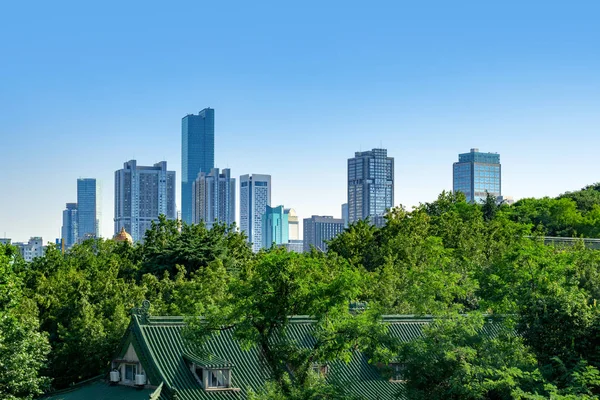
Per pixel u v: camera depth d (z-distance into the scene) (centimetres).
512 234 8962
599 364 3972
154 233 9938
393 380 5316
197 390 4825
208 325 4328
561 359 4066
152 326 5091
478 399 3806
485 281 5362
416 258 8219
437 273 5728
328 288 4228
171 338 5069
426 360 3866
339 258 8362
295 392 3916
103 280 7544
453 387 3678
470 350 3812
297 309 4272
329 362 5284
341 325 4231
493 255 7944
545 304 4225
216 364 4819
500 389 3731
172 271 9312
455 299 6241
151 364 4888
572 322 4084
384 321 5503
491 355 3966
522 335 4447
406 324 5675
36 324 5525
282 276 4169
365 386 5222
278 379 4222
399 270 7575
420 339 4234
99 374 6134
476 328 4666
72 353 6247
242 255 9931
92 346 6209
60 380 6284
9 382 4897
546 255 5625
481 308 5084
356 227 9925
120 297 7038
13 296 5391
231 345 5116
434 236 8888
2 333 4925
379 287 6900
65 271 8775
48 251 9506
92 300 7131
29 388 5078
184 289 7119
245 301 4238
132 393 4962
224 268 8306
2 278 5366
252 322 4247
